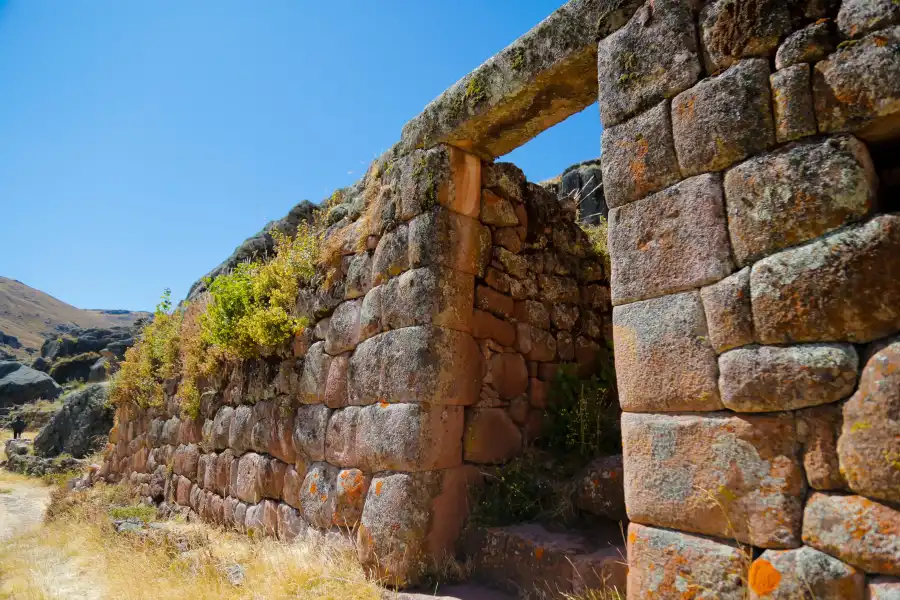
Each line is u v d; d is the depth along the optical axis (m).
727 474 2.59
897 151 2.63
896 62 2.34
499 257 5.33
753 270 2.61
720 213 2.78
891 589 2.10
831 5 2.57
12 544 8.20
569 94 4.27
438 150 5.02
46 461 17.72
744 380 2.56
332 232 6.33
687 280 2.84
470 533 4.54
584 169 13.10
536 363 5.54
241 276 7.68
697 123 2.89
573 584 3.65
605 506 4.16
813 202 2.48
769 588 2.38
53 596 5.50
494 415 5.05
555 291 5.83
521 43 4.20
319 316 6.19
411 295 4.83
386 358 4.90
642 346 2.99
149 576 5.38
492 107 4.47
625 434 3.03
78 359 35.38
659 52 3.12
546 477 4.77
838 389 2.32
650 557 2.81
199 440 8.61
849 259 2.35
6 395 31.33
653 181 3.06
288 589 4.42
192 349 8.92
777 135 2.63
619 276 3.16
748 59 2.77
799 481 2.40
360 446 4.98
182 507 8.66
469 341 4.91
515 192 5.60
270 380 6.84
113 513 8.78
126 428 12.34
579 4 3.77
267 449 6.64
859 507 2.22
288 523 5.93
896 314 2.24
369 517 4.63
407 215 5.08
